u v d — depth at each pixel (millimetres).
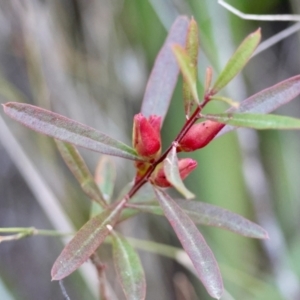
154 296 726
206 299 718
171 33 476
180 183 425
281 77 742
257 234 467
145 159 453
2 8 608
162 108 477
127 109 687
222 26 625
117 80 670
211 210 470
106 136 451
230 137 646
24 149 656
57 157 696
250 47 432
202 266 444
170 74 477
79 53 652
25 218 746
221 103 605
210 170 652
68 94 646
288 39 729
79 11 642
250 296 667
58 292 743
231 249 680
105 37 649
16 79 669
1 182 741
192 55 443
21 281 747
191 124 442
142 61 671
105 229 456
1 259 745
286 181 749
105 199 494
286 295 665
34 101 635
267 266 704
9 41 624
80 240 451
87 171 480
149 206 474
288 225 742
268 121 431
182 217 449
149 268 724
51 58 623
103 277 490
